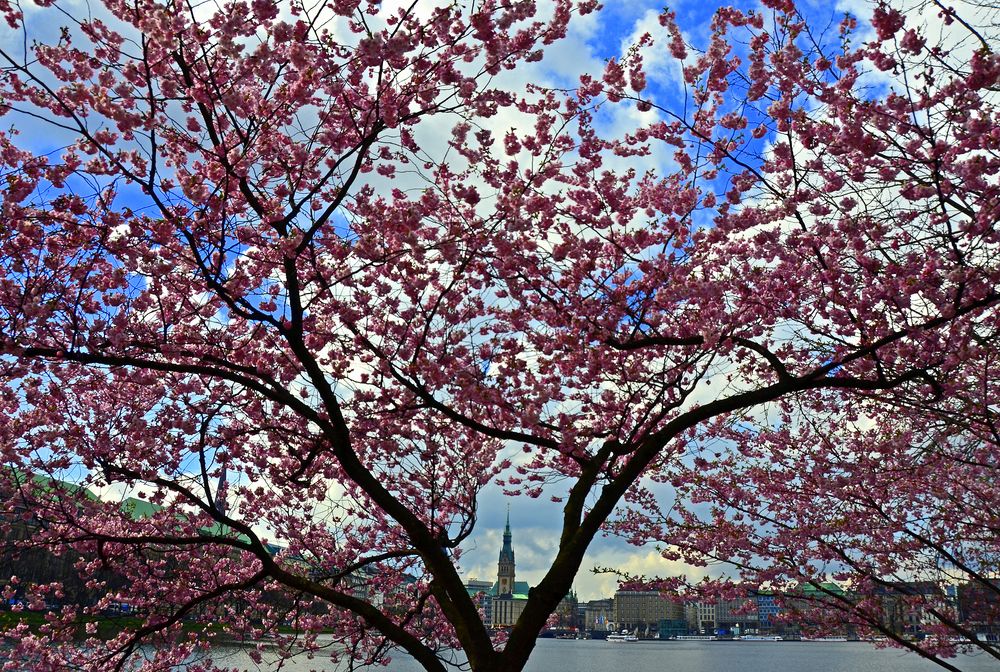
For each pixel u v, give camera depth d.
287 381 11.34
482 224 8.96
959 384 9.52
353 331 10.00
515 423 10.44
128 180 8.11
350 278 10.17
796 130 8.63
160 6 6.42
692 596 13.50
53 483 10.80
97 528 11.98
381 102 8.06
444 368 9.70
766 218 9.13
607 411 11.68
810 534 12.50
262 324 10.19
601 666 80.94
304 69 7.45
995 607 12.09
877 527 12.43
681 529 13.67
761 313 9.73
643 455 9.01
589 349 10.09
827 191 8.90
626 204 10.04
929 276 8.20
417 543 8.77
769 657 104.88
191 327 10.52
